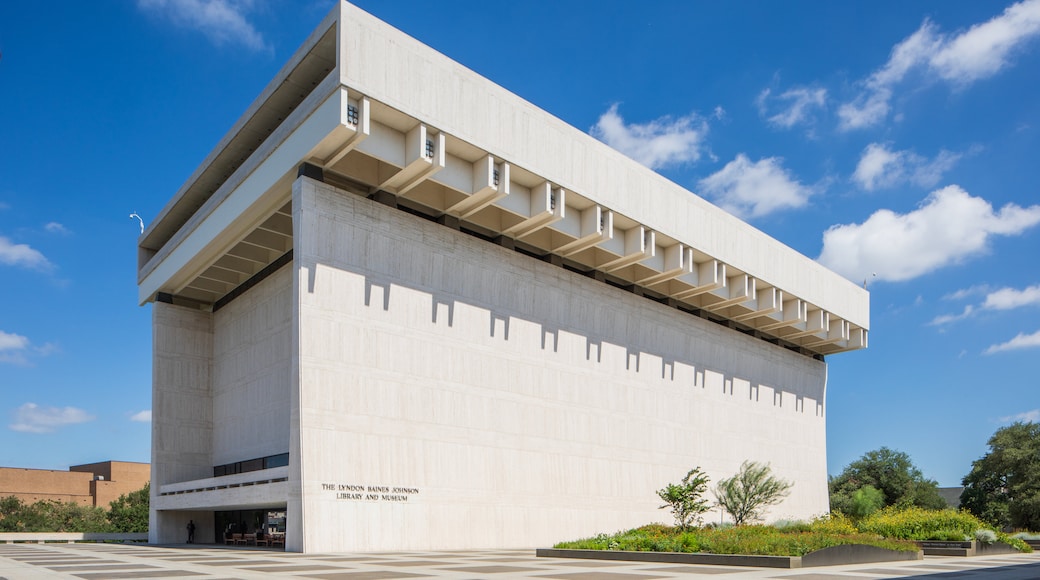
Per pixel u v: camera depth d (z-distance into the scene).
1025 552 30.02
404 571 15.87
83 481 85.88
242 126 35.09
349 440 28.58
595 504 37.59
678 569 16.53
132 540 47.09
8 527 70.19
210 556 23.12
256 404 38.44
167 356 42.06
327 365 28.56
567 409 37.34
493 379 34.28
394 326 31.02
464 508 31.81
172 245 41.00
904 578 13.89
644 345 42.62
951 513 31.09
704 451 45.19
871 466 73.06
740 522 35.91
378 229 31.28
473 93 31.61
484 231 36.59
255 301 39.84
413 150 29.84
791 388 54.84
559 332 37.84
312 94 29.34
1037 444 60.47
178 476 40.97
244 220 34.25
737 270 45.44
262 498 30.06
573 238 37.94
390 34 29.14
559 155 34.84
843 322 55.91
